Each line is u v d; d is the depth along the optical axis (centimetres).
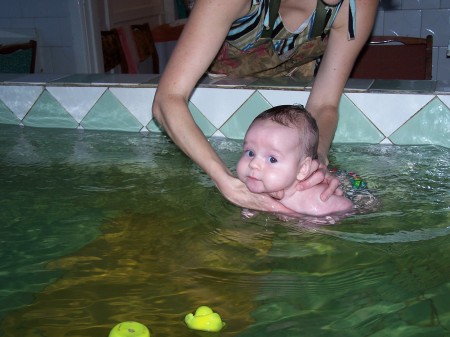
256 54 197
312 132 156
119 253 135
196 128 153
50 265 130
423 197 163
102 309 112
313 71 224
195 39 149
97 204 162
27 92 236
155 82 225
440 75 416
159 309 112
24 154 204
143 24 447
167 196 167
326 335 104
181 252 135
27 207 161
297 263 129
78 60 412
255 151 151
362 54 321
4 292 120
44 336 105
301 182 155
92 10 409
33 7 405
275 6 162
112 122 230
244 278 123
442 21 405
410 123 202
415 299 115
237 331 106
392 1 263
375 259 130
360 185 167
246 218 152
